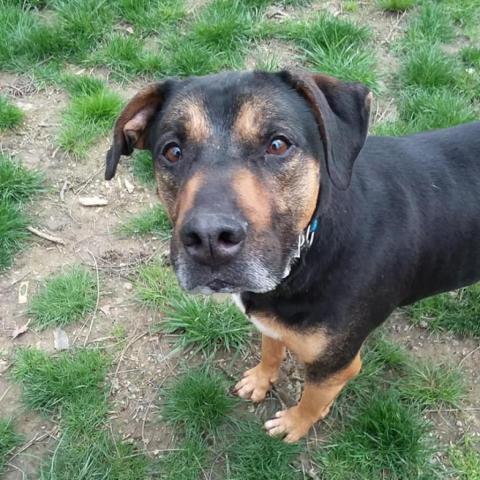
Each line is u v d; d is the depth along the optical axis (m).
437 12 1.04
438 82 0.94
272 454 0.63
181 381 0.68
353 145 0.48
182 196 0.44
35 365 0.70
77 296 0.75
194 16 1.07
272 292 0.51
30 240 0.81
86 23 1.03
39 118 0.94
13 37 1.02
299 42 1.02
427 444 0.64
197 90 0.47
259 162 0.44
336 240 0.50
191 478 0.62
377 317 0.56
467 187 0.57
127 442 0.65
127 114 0.51
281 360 0.66
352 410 0.67
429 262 0.57
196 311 0.73
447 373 0.69
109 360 0.71
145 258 0.80
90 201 0.85
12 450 0.64
